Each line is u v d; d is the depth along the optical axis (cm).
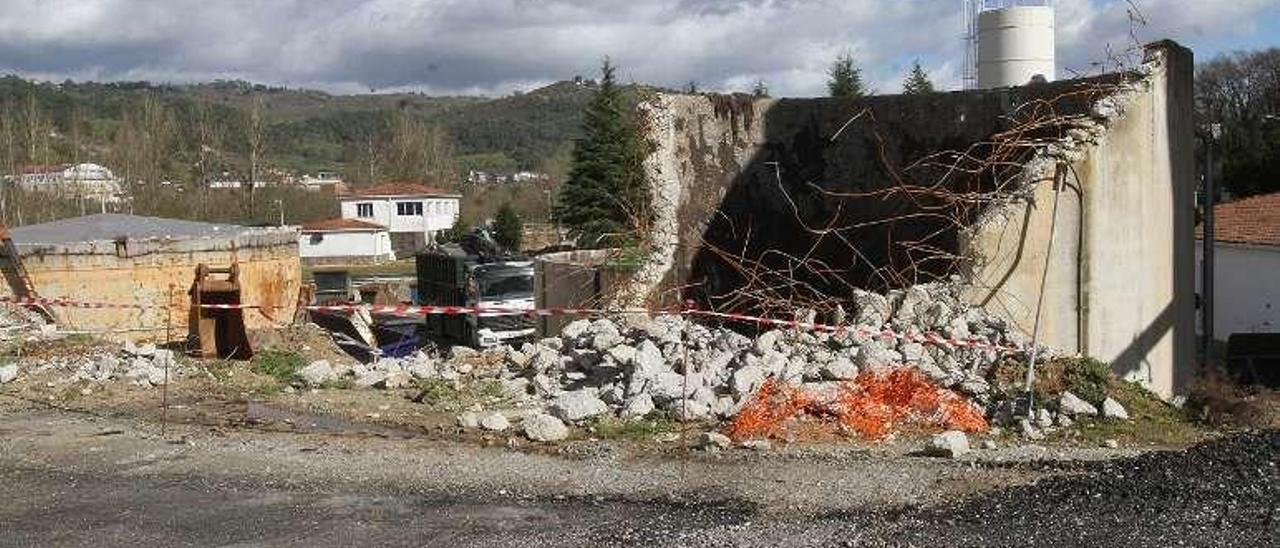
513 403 1009
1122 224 1356
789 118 1819
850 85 4000
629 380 990
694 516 650
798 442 835
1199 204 2895
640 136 1773
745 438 840
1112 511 632
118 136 6688
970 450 809
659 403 932
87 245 1806
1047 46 2053
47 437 878
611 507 671
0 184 5175
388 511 668
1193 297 1594
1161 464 717
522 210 7206
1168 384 1487
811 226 1806
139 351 1266
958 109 1688
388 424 929
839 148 1791
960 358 1044
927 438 851
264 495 706
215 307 1291
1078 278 1302
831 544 591
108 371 1162
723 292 1758
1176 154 1488
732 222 1788
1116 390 998
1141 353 1412
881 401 916
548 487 718
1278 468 691
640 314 1264
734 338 1095
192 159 7075
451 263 2644
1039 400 950
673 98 1762
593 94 3972
